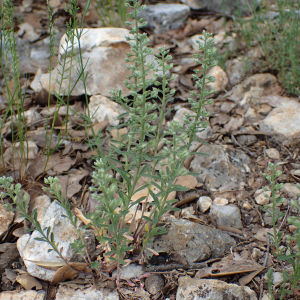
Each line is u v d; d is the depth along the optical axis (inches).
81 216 81.7
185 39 157.5
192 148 104.9
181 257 75.1
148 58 126.6
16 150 101.1
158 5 165.6
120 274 72.5
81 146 105.1
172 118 117.8
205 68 65.1
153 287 70.5
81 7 177.2
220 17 167.0
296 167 99.3
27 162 95.0
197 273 71.8
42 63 144.6
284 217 85.0
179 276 72.2
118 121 113.8
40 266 71.7
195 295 67.0
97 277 72.3
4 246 77.8
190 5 171.3
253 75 130.8
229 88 129.7
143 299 69.0
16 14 167.8
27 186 92.2
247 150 106.5
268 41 135.0
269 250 77.4
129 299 69.0
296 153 104.3
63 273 69.9
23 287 71.1
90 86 120.6
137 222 81.5
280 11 131.5
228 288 67.3
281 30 137.3
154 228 66.9
